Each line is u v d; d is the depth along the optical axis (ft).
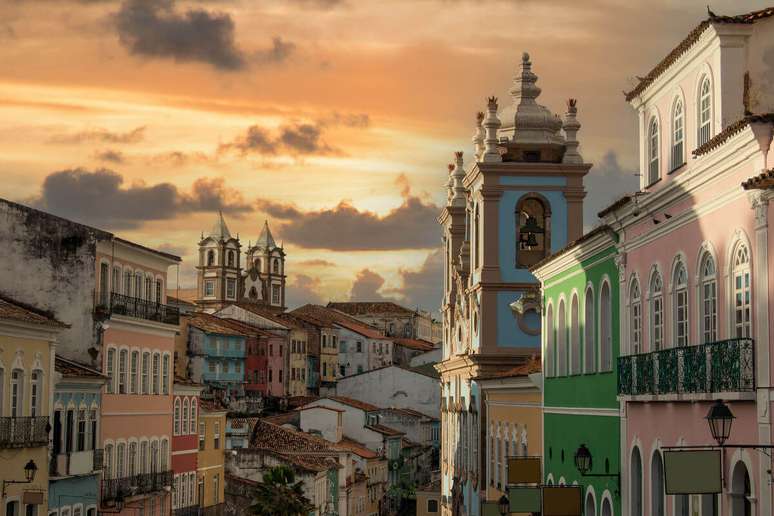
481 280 232.73
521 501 141.38
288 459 293.43
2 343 163.12
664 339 108.17
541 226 234.38
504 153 237.04
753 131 84.12
